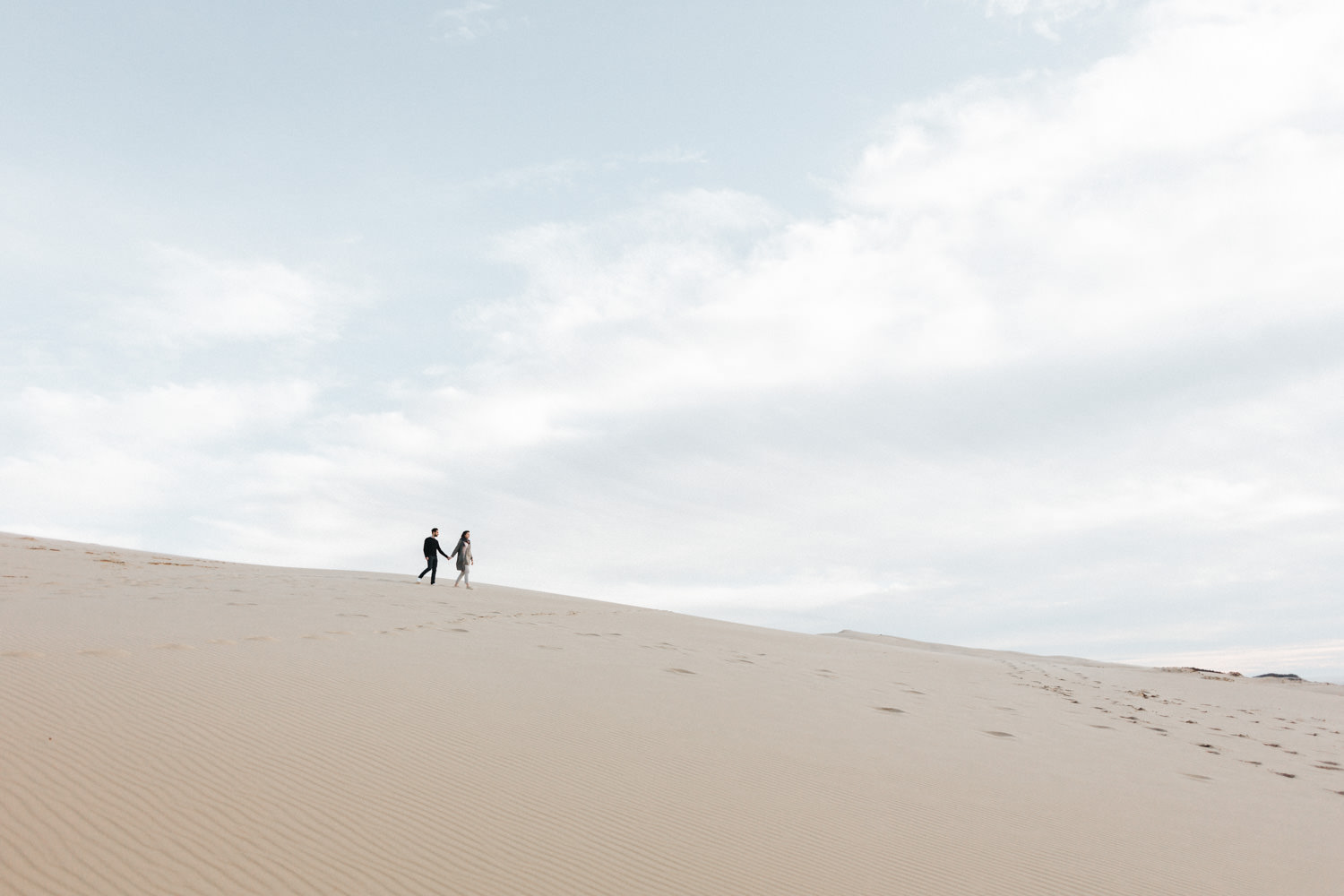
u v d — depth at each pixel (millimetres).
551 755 6414
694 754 7035
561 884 4324
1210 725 14102
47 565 19422
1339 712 19047
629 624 19078
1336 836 6988
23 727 5383
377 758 5777
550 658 11391
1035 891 5070
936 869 5203
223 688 7012
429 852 4477
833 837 5523
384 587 21375
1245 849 6355
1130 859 5812
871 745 8289
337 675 8125
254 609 13289
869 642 28438
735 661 13938
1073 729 11359
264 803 4777
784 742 7922
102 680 6766
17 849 3910
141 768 5000
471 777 5688
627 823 5266
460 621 14742
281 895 3830
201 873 3938
